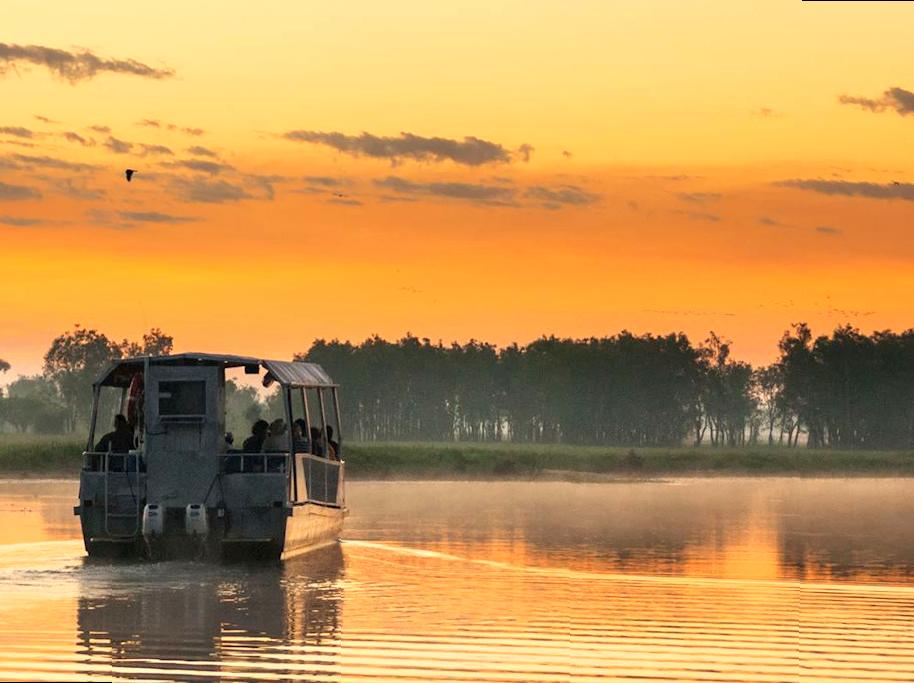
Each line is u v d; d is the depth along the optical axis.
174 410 41.94
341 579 39.12
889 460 185.25
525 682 25.11
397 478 123.31
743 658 27.56
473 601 35.00
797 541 55.31
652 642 29.16
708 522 67.06
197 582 37.94
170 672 25.64
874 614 33.53
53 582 37.53
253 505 41.62
